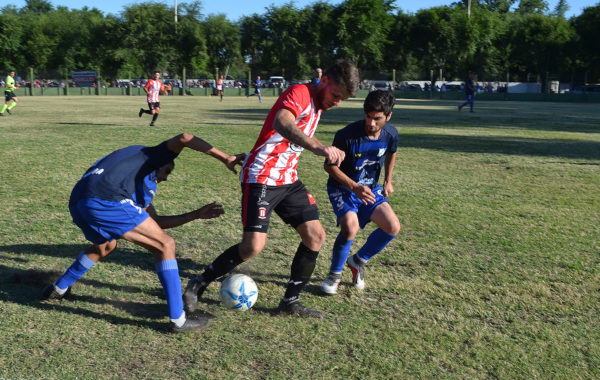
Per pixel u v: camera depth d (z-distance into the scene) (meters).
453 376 2.65
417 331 3.13
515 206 6.32
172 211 5.72
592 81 59.75
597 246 4.86
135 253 4.39
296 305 3.34
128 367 2.65
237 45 61.00
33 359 2.68
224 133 13.53
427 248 4.71
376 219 3.65
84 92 49.19
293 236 5.00
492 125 17.83
